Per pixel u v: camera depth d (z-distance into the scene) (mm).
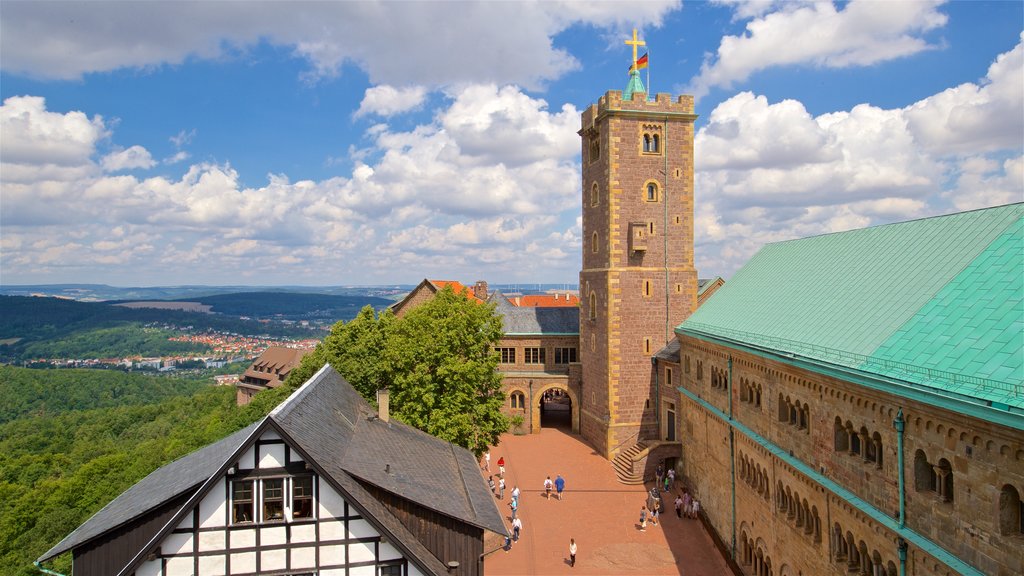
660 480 58438
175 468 31078
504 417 52875
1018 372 18891
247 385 145500
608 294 68188
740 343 38719
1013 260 24547
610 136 67812
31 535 72000
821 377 29219
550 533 48781
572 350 81438
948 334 23500
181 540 23922
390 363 49375
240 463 24016
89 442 126312
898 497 23578
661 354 66375
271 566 24141
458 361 48656
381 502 26078
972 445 19578
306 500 24406
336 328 64875
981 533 19219
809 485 31219
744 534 40844
